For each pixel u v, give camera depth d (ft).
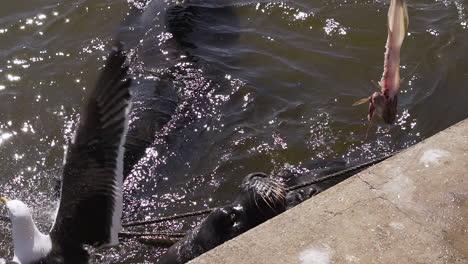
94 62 32.37
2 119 29.73
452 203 17.37
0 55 32.99
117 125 13.28
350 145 27.50
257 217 20.18
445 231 16.70
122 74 13.34
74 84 31.37
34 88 31.22
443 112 28.81
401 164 18.54
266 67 31.48
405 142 27.55
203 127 28.40
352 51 32.17
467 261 15.97
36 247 13.80
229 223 20.36
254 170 26.66
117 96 13.26
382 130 28.07
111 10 35.24
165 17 34.45
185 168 26.71
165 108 29.09
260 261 16.14
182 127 28.32
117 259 22.95
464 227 16.79
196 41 33.12
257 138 27.89
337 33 33.09
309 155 27.17
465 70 30.71
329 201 17.60
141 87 30.14
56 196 25.98
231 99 29.76
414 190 17.75
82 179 13.35
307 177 25.12
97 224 13.58
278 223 17.06
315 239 16.57
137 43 33.06
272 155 27.20
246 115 28.99
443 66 30.91
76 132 13.26
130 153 26.94
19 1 35.96
